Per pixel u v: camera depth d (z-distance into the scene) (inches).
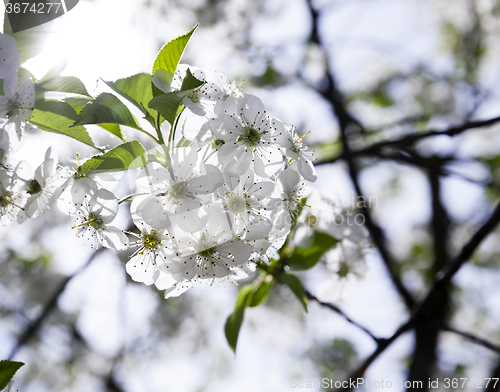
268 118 15.9
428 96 50.2
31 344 47.3
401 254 53.1
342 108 39.1
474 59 49.5
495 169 42.3
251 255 16.0
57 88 16.0
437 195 47.0
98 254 31.4
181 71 16.1
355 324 18.9
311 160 16.2
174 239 15.5
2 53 15.7
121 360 49.1
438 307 37.1
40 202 16.2
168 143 15.6
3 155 16.2
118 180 15.8
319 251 17.9
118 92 15.7
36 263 47.1
